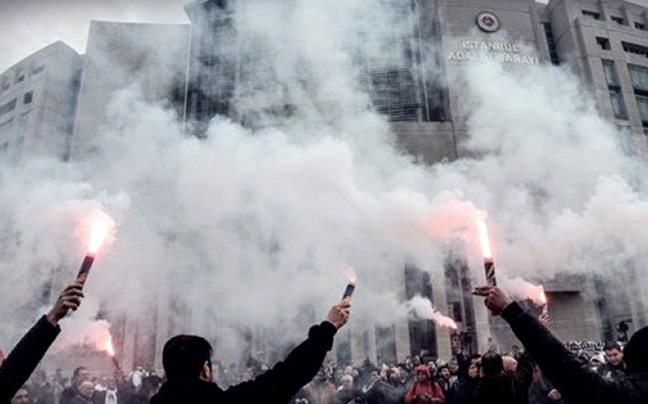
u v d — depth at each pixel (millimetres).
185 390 1647
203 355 1801
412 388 7457
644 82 29453
